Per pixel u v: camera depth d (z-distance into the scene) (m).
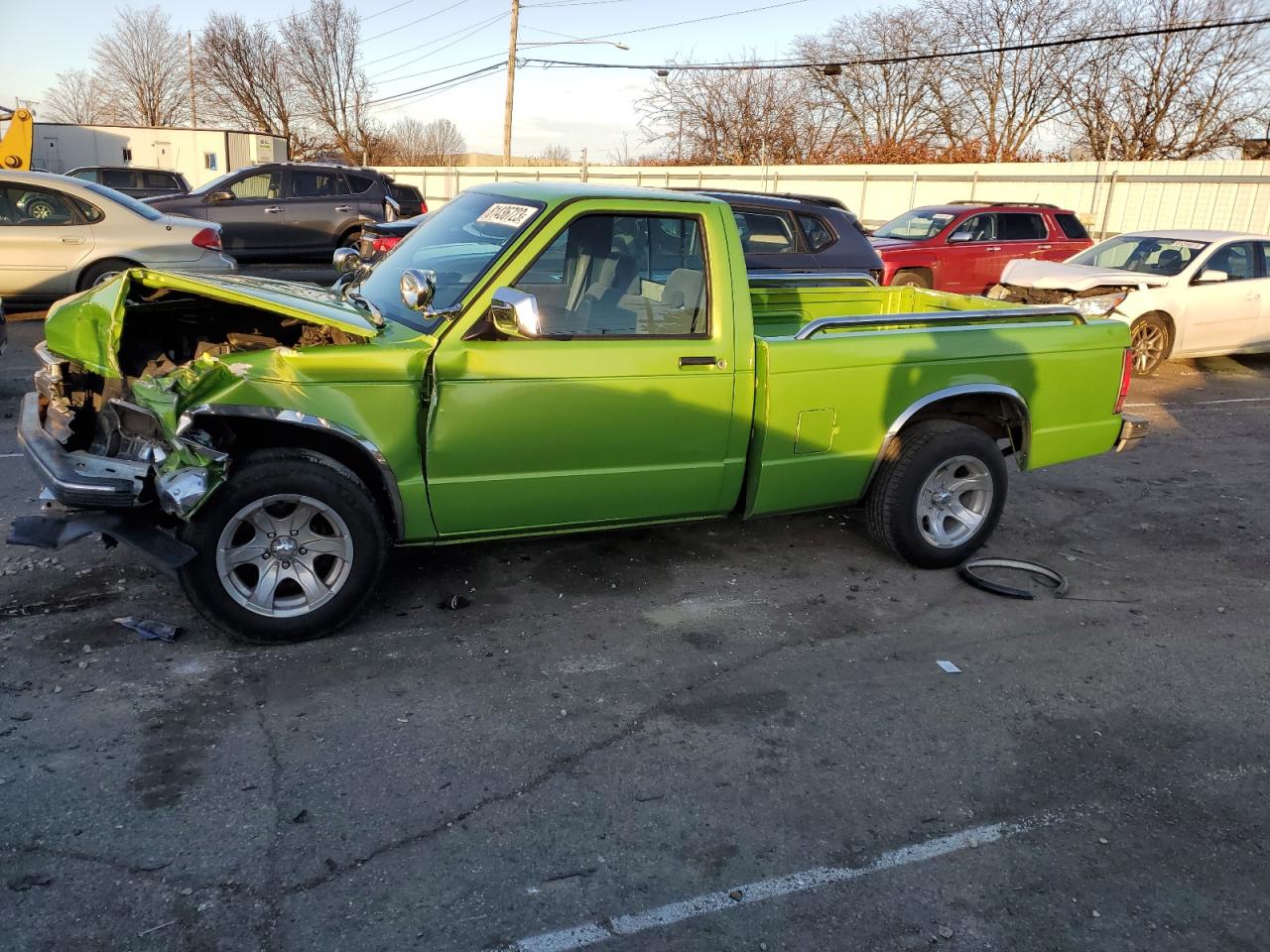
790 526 5.89
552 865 2.89
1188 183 24.70
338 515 3.97
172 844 2.88
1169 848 3.11
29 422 4.18
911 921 2.74
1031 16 42.94
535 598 4.71
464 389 4.02
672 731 3.63
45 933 2.52
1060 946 2.68
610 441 4.34
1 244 10.27
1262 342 11.91
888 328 5.04
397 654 4.08
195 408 3.63
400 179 37.59
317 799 3.12
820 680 4.07
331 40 55.50
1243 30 39.16
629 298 4.34
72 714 3.50
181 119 63.62
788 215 9.45
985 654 4.37
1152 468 7.67
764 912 2.74
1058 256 15.81
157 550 3.72
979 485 5.30
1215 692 4.12
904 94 46.66
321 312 3.91
